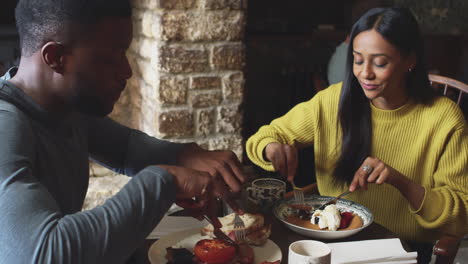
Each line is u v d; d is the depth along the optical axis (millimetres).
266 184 1392
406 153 1470
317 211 1267
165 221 1260
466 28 4578
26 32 853
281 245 1169
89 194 2461
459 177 1386
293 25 4488
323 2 4512
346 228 1218
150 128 2541
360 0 3385
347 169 1516
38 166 901
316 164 1643
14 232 677
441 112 1422
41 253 672
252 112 4559
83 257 696
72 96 884
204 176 854
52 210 729
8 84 867
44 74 874
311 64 4555
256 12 4441
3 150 756
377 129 1479
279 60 4496
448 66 4531
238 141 2510
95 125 1232
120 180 2596
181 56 2320
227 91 2430
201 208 1074
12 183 722
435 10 4551
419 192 1287
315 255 997
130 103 2988
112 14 845
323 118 1611
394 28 1273
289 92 4504
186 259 1025
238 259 1033
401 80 1401
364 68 1326
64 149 984
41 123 913
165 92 2344
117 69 889
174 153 1204
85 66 852
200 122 2436
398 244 1120
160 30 2262
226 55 2383
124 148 1263
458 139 1397
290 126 1641
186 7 2273
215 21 2324
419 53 1376
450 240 1246
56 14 815
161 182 801
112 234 721
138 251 1128
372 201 1521
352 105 1475
